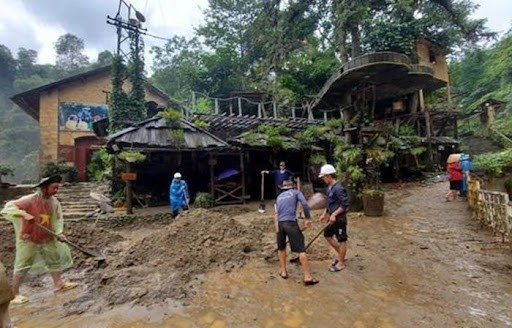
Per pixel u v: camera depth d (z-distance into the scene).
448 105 24.17
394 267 5.45
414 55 22.11
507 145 22.25
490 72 36.94
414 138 20.25
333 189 5.57
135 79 20.19
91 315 4.11
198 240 6.61
